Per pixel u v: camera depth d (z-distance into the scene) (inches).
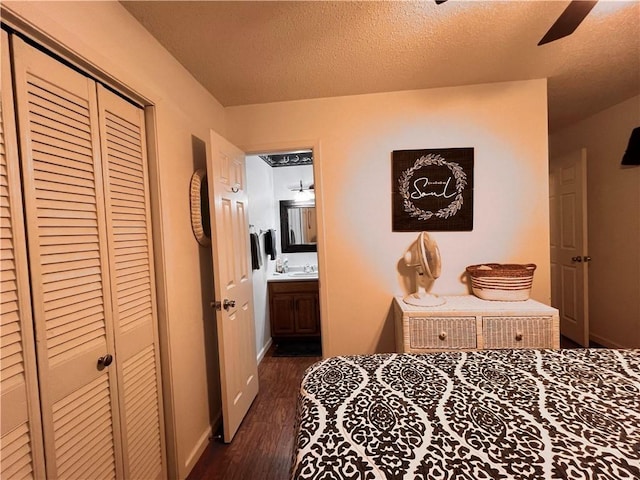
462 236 84.6
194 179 69.3
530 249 82.4
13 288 32.6
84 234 41.5
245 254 87.0
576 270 112.8
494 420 32.9
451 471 26.3
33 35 34.4
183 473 60.3
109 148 46.6
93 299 42.7
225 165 74.7
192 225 68.4
